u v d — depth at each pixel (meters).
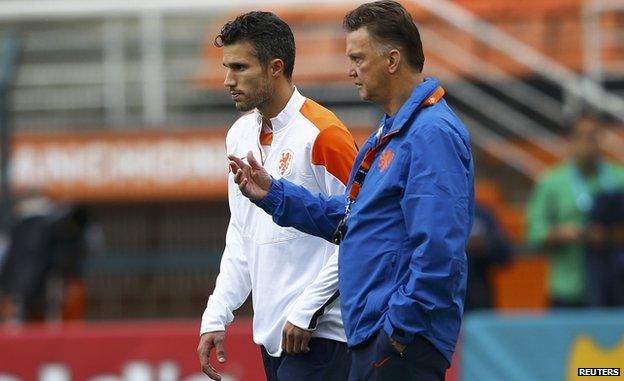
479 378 26.75
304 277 17.47
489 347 26.75
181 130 39.38
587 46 42.31
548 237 33.72
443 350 14.94
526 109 42.53
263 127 17.70
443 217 14.49
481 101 42.34
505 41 42.84
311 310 16.88
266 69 17.02
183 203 40.34
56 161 39.44
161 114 41.28
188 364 27.91
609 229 33.34
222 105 42.56
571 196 33.56
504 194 42.53
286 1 40.53
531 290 38.50
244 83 16.95
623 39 43.69
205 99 42.50
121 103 42.31
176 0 40.91
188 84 42.66
